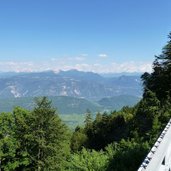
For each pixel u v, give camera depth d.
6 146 57.19
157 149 9.72
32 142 57.50
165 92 53.97
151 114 45.38
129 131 48.12
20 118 58.69
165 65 56.53
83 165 27.80
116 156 26.83
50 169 57.34
